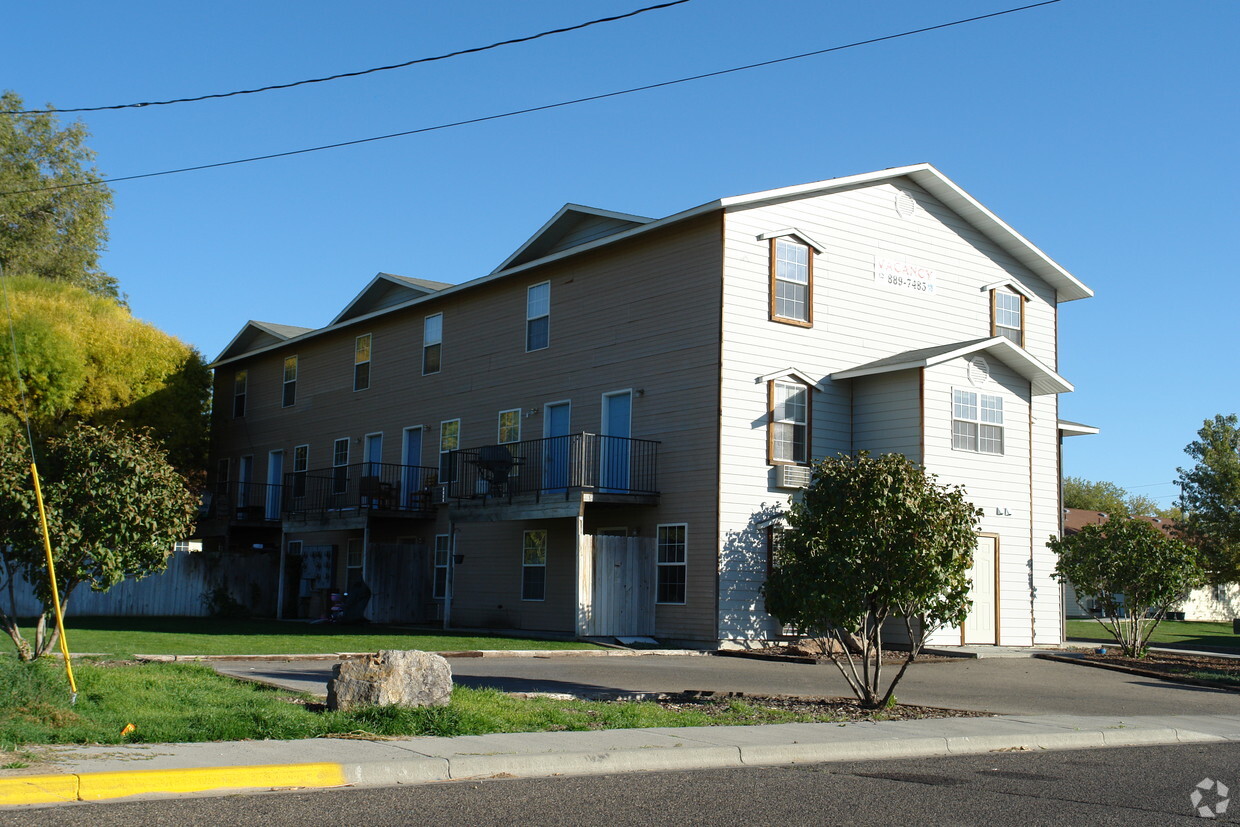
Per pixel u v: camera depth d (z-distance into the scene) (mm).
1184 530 50750
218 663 17766
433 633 25531
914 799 8703
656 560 24578
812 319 25156
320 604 31719
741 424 23750
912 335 26969
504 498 26047
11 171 48344
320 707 12234
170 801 7965
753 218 24453
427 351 32188
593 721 11852
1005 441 26031
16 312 36188
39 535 13766
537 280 28750
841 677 18453
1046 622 27266
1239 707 16000
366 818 7500
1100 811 8352
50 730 10000
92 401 36938
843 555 13891
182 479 15336
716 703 14180
